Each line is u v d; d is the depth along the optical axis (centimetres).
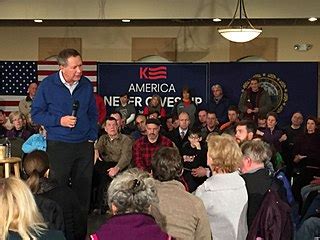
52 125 516
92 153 536
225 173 380
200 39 1310
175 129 935
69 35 1330
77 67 511
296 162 928
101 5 1145
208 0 1134
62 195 412
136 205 267
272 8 1127
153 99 1174
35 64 1226
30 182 404
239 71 1199
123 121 1092
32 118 522
